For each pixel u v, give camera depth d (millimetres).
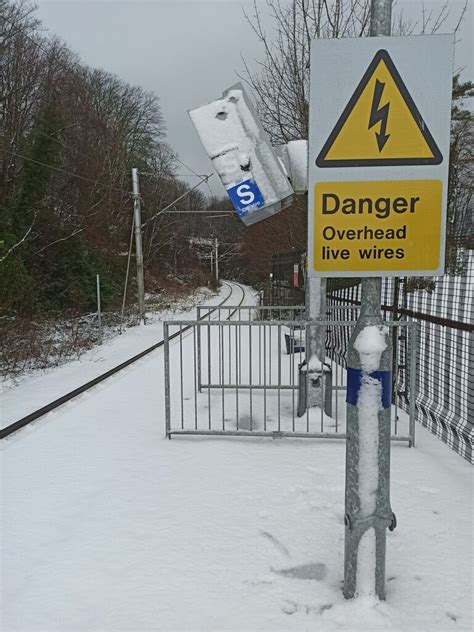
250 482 3986
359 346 2393
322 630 2320
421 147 2318
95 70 46250
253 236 27406
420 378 5684
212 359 10211
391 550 2979
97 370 9852
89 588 2678
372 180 2348
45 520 3461
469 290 4520
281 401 6699
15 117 27844
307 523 3326
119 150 39719
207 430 5070
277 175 4145
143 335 16375
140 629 2357
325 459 4465
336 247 2395
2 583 2744
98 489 3951
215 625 2369
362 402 2389
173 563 2885
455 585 2652
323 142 2344
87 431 5547
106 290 25625
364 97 2305
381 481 2418
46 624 2406
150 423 5805
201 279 62781
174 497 3750
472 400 4441
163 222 49375
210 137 4121
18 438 5371
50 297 22094
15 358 11000
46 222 22047
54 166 22344
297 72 8898
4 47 28750
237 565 2852
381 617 2365
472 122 12695
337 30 8102
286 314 16281
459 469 4203
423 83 2281
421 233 2363
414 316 5762
